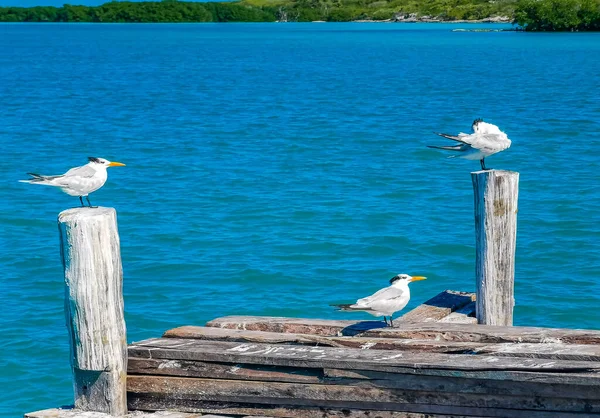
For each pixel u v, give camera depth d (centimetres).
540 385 852
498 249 1138
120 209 2614
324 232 2341
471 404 876
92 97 6059
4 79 7719
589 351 908
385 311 998
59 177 1134
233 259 2098
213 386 948
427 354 922
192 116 4875
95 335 945
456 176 3083
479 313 1157
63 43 15262
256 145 3797
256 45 14012
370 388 902
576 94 6041
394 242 2239
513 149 3631
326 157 3481
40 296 1847
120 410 963
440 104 5475
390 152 3588
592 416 841
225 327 1081
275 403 935
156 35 18762
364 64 9438
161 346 979
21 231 2383
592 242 2223
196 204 2675
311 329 1058
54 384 1446
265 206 2639
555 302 1791
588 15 16375
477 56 10569
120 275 974
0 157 3578
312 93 6216
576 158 3422
